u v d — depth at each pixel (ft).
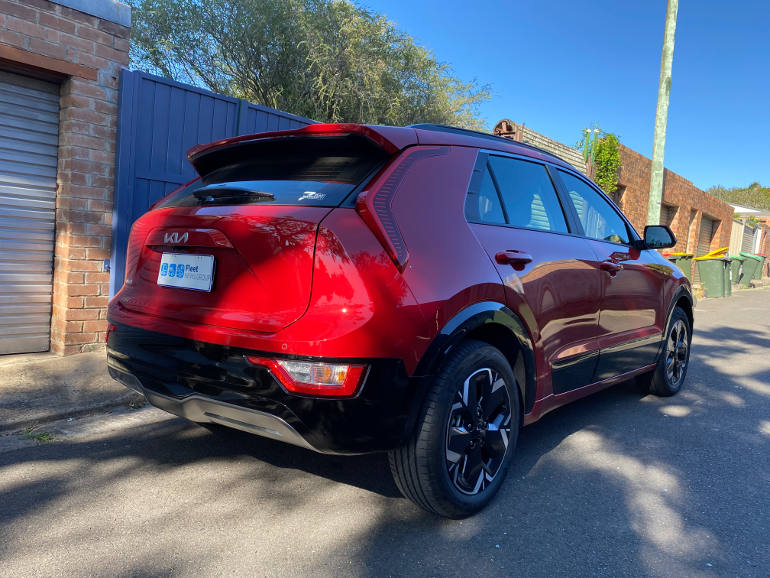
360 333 7.18
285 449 11.48
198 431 12.22
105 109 16.65
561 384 11.07
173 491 9.49
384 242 7.68
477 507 8.96
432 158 9.06
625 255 13.51
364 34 41.88
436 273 8.13
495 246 9.40
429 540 8.30
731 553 8.30
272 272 7.63
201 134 19.08
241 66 41.73
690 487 10.49
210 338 7.89
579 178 13.19
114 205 16.96
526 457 11.60
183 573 7.23
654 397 16.49
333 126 8.52
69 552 7.57
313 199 7.99
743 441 13.03
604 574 7.66
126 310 9.61
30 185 16.19
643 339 14.11
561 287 10.71
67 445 11.17
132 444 11.38
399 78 46.73
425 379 7.84
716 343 26.71
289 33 39.68
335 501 9.37
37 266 16.58
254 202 8.36
